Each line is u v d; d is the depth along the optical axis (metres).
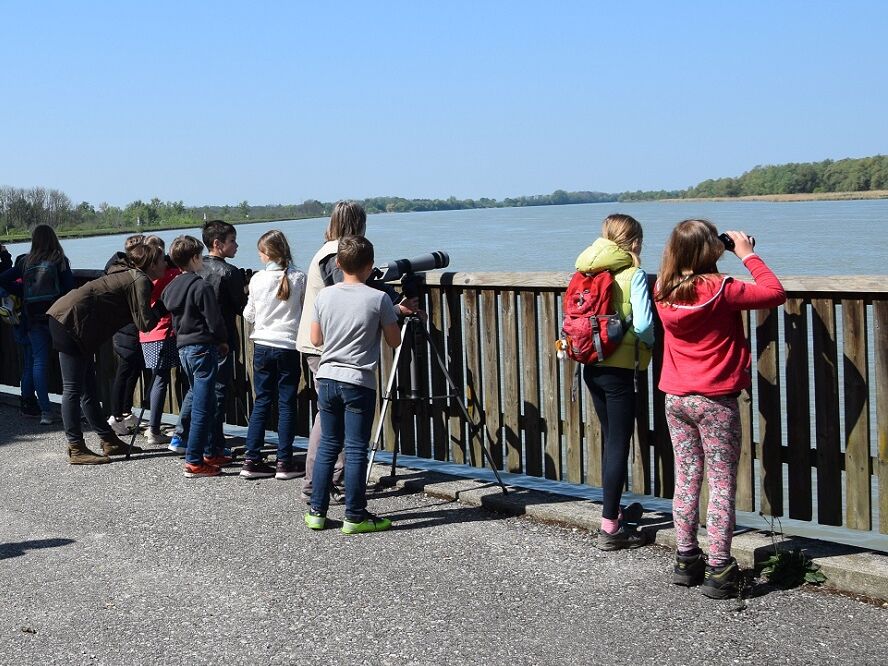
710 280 4.28
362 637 4.11
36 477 6.79
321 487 5.46
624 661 3.81
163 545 5.33
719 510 4.35
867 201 168.50
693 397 4.36
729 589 4.36
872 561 4.47
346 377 5.28
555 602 4.39
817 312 4.73
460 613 4.31
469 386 6.32
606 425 5.00
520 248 54.41
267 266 6.46
